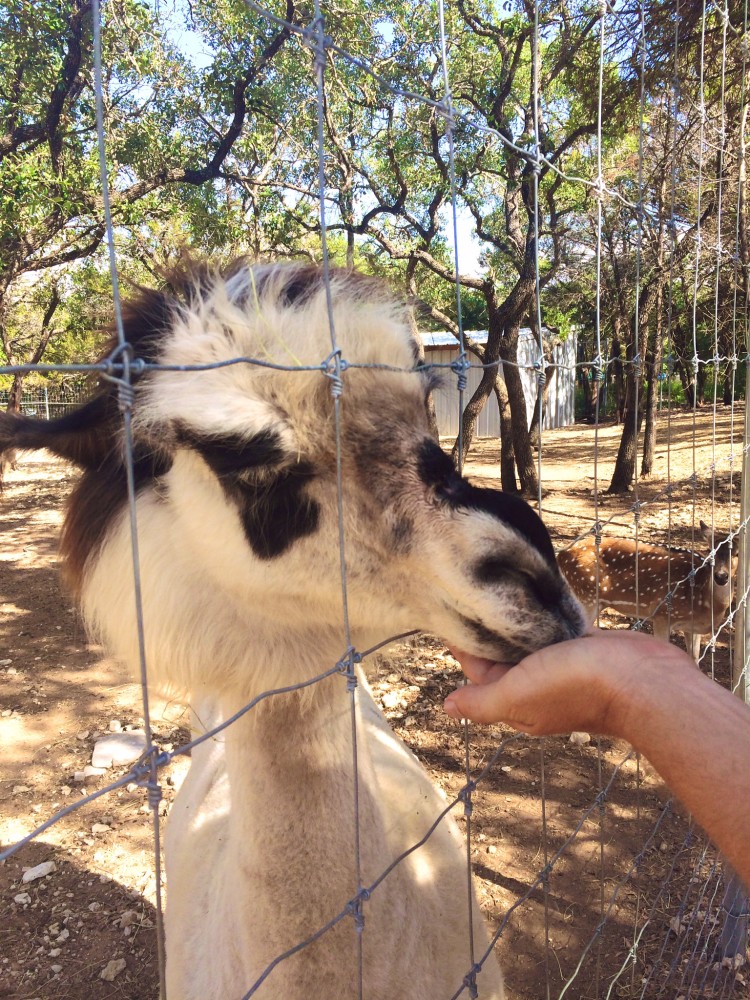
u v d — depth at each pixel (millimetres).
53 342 16375
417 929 1571
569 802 4070
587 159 8492
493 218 16328
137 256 10094
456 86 10438
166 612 1373
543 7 5172
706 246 3469
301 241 12367
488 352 11070
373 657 1742
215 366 854
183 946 1841
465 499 1220
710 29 2939
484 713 1140
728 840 930
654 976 2963
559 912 3318
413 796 2102
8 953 3236
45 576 8883
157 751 828
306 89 9898
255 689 1394
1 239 8867
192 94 10852
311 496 1236
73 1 8656
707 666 5457
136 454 1326
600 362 1575
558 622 1200
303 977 1379
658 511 10250
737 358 2961
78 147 10094
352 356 1234
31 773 4629
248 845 1417
